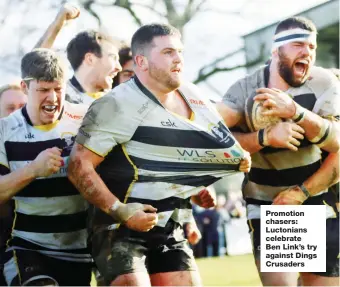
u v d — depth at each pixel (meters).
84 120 3.92
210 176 4.10
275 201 4.64
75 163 3.87
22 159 4.20
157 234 3.98
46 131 4.23
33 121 4.22
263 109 4.39
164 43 3.90
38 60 4.10
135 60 3.99
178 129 3.96
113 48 5.21
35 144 4.21
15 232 4.25
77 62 5.20
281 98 4.35
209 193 4.90
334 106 4.58
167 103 4.01
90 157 3.87
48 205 4.23
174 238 4.06
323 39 11.09
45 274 4.13
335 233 4.77
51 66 4.10
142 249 3.96
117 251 3.88
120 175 3.95
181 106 4.06
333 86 4.62
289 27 4.56
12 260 4.15
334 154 4.59
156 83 3.93
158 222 3.96
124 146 3.94
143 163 3.95
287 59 4.56
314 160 4.69
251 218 4.86
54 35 4.91
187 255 4.08
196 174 4.04
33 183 4.20
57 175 4.21
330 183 4.62
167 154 3.96
